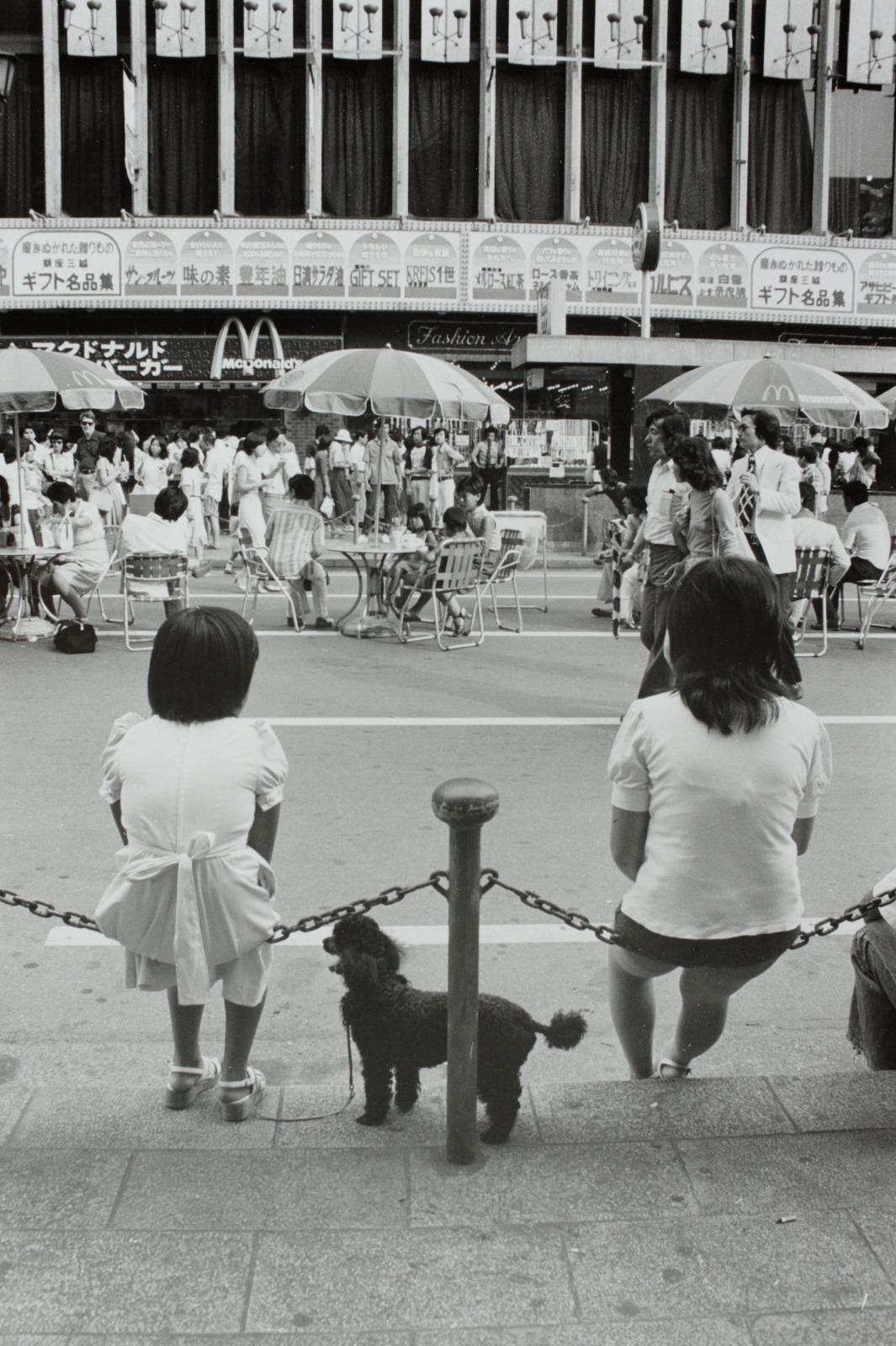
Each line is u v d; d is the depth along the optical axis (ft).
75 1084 11.66
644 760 9.62
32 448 66.49
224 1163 9.53
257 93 91.15
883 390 95.96
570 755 24.17
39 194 90.84
